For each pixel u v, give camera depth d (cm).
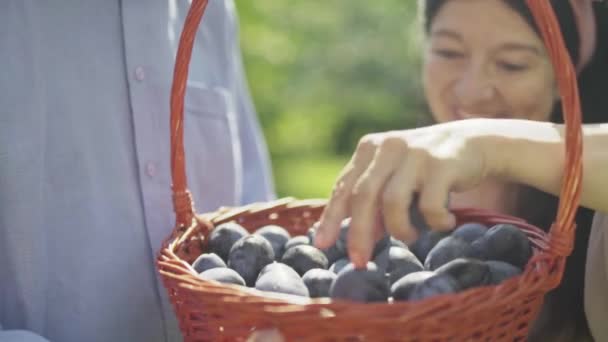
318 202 132
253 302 89
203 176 136
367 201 94
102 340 124
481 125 103
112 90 124
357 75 446
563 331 141
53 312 121
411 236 94
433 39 156
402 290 96
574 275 140
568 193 95
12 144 114
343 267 105
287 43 450
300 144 425
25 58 116
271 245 115
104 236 124
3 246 116
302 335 88
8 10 115
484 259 107
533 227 115
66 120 120
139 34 126
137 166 127
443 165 94
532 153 101
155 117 128
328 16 464
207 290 93
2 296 117
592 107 152
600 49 149
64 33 119
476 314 89
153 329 129
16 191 114
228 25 143
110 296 125
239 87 152
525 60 147
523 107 149
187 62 112
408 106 438
